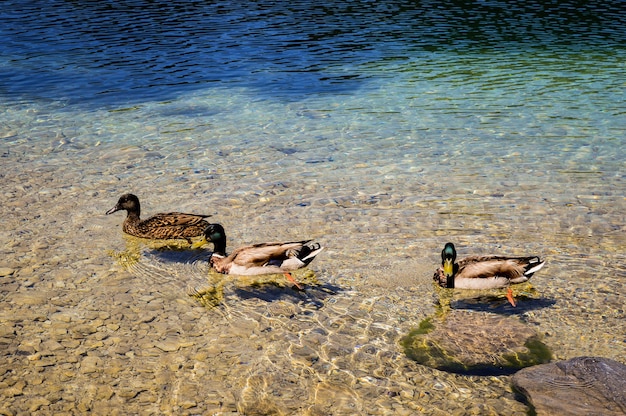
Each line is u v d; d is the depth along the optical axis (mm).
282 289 10016
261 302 9641
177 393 7590
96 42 27500
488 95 20422
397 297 9727
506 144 16359
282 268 10062
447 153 15812
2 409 7250
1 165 14953
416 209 12727
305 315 9266
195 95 20797
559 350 8336
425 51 25984
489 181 14086
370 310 9383
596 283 10008
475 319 9094
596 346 8422
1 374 7855
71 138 16891
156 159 15477
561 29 29625
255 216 12477
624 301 9500
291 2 37094
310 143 16594
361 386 7703
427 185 13906
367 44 27188
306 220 12273
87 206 12945
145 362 8164
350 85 21750
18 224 12055
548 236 11562
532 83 21594
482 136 16953
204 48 26656
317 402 7438
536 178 14219
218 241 10656
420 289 9945
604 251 11000
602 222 12078
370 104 19781
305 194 13469
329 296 9773
